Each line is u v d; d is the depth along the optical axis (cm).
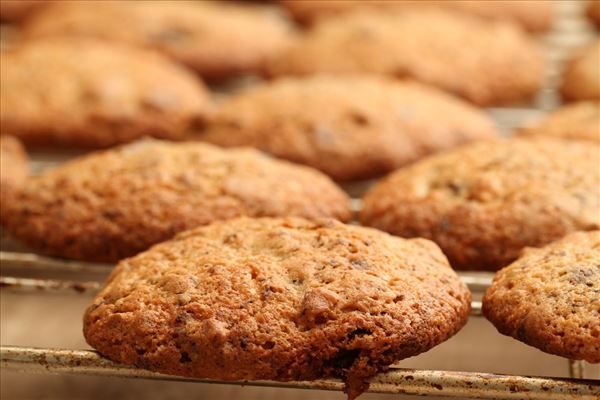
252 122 32
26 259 28
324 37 39
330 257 25
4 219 29
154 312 24
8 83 35
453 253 27
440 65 37
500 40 38
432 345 24
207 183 28
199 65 39
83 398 27
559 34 43
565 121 32
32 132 34
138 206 28
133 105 34
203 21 40
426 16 40
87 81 35
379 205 28
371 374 23
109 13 41
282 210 28
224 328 23
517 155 29
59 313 29
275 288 24
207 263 25
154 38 39
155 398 27
